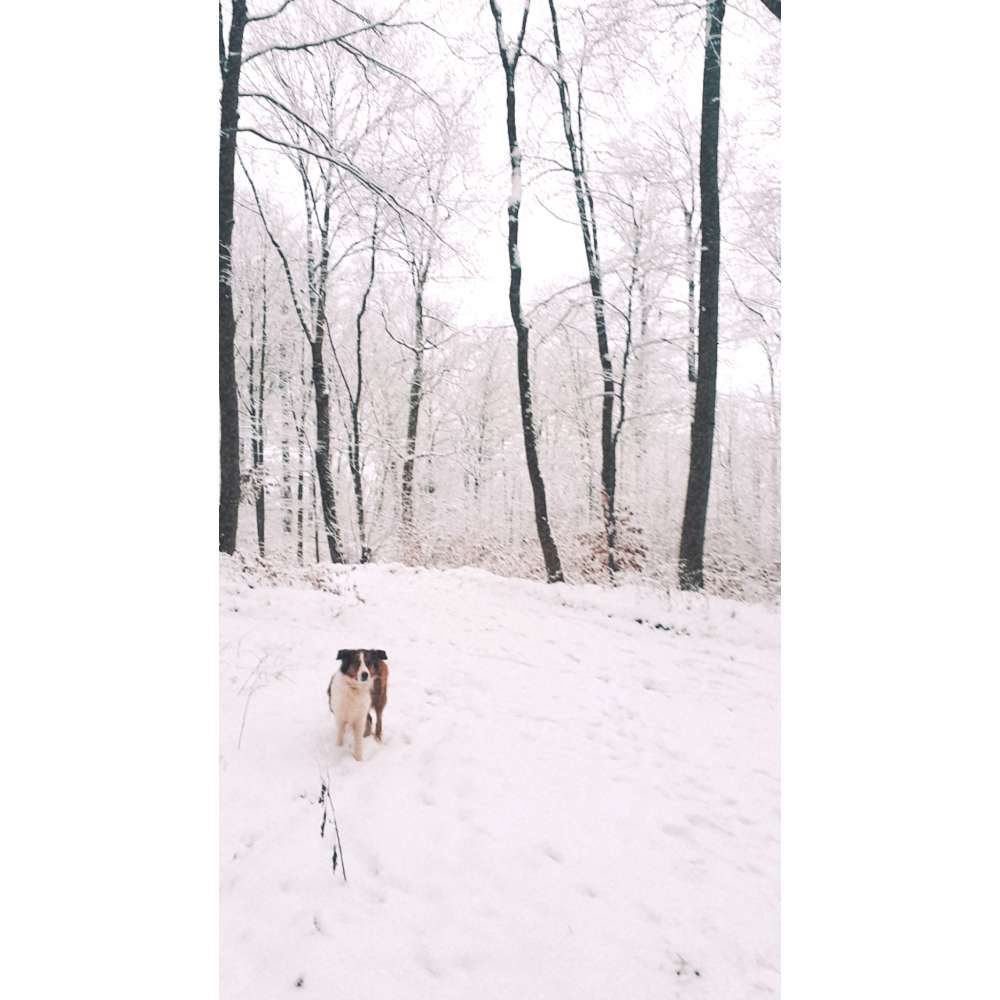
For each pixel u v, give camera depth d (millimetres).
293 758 2736
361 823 2453
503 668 3260
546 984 2055
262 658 2930
